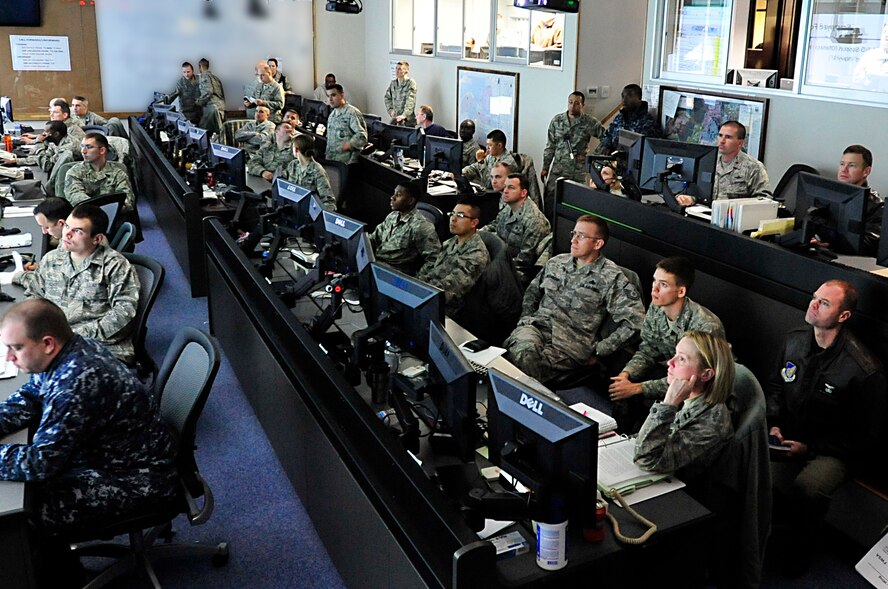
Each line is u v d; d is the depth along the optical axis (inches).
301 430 133.3
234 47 511.2
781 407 138.3
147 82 493.7
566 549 90.3
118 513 109.7
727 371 107.1
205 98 492.7
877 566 125.5
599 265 165.9
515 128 387.9
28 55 462.9
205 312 237.9
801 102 255.3
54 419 102.0
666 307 148.9
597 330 167.2
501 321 185.8
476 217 183.5
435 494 87.5
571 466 86.6
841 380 129.2
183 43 496.4
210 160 269.6
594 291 165.2
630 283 164.6
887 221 141.4
